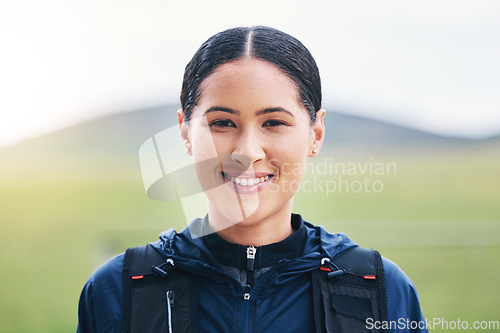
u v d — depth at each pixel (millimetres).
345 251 1368
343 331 1205
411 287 1394
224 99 1186
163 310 1239
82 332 1349
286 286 1278
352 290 1277
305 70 1266
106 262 1405
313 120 1305
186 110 1309
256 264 1287
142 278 1294
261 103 1180
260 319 1228
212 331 1219
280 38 1263
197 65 1266
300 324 1236
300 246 1349
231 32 1266
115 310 1274
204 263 1258
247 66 1194
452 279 4684
